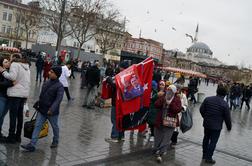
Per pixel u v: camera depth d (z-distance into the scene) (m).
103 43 63.50
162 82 8.97
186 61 123.62
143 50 111.69
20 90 7.35
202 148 9.55
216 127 8.20
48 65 18.95
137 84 8.77
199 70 136.50
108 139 9.06
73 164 6.81
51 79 7.29
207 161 8.45
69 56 49.47
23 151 7.10
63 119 10.88
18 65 7.31
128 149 8.51
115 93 8.91
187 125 8.80
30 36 79.38
